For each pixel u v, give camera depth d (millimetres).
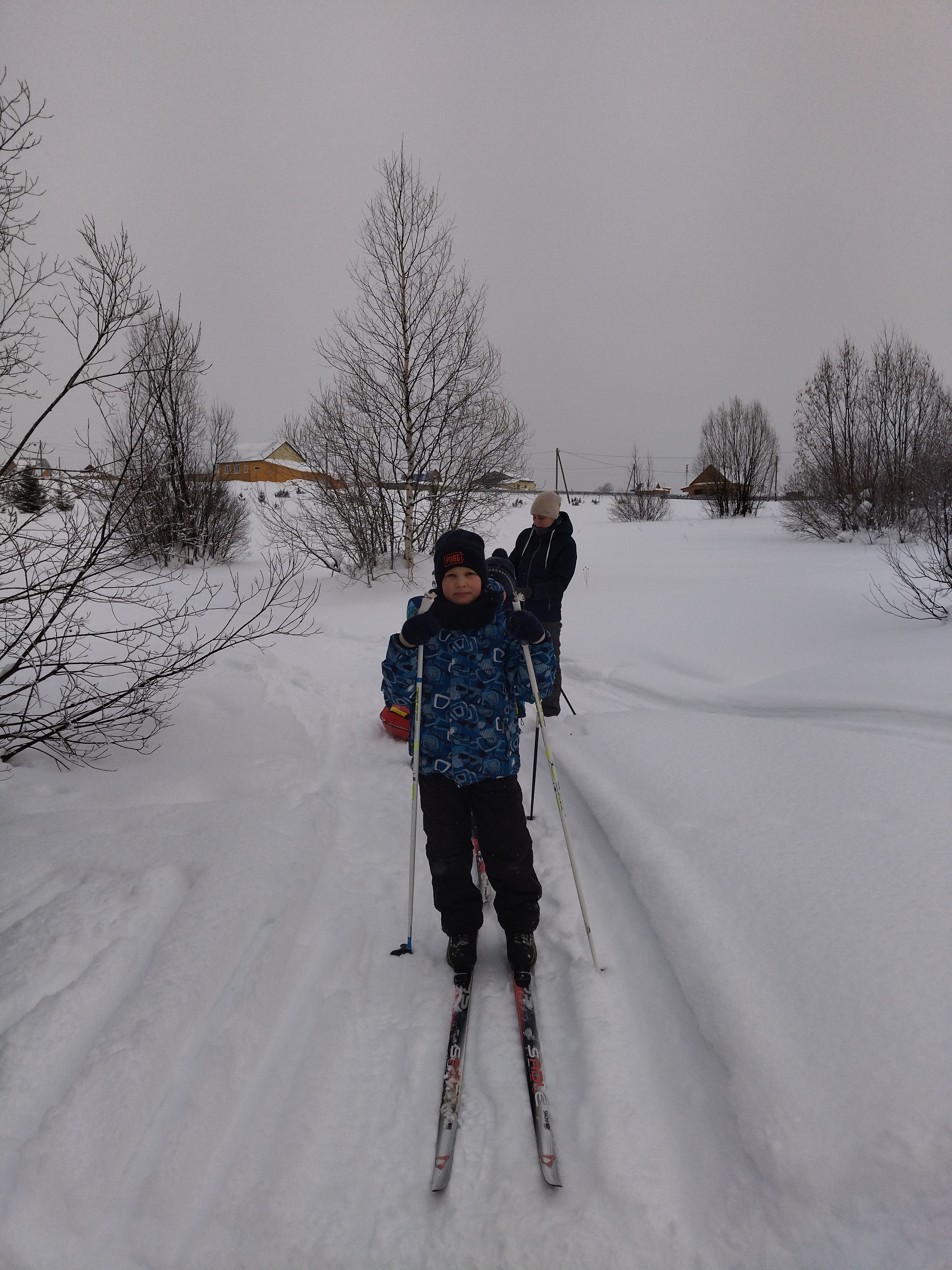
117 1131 1832
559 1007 2467
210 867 2936
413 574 12891
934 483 10133
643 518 31500
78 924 2609
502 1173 1873
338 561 13406
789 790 3375
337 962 2676
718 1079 2051
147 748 4270
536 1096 2027
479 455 12953
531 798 3992
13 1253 1587
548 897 3086
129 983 2369
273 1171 1857
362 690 6309
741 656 6629
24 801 3605
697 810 3332
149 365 4020
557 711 5199
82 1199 1705
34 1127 1853
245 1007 2305
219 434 16844
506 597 3328
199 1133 1907
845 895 2498
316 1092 2102
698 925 2521
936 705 4473
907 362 18078
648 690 6047
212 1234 1709
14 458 3500
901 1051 1877
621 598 10156
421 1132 2012
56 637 3746
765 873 2719
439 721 2602
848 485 18500
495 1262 1660
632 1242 1684
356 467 12750
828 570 12148
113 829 3307
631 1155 1876
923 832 2824
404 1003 2506
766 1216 1694
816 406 19578
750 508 31203
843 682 5238
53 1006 2197
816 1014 2055
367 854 3516
